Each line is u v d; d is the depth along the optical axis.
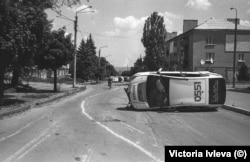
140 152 7.35
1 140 8.52
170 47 75.19
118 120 12.48
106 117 13.34
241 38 59.94
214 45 59.59
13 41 14.78
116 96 27.27
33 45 16.67
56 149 7.53
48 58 27.45
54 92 29.33
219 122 12.43
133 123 11.79
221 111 16.53
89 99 23.73
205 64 59.62
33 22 16.30
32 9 16.39
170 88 16.22
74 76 40.06
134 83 16.53
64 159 6.69
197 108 16.83
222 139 8.99
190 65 61.25
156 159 6.78
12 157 6.83
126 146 7.93
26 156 6.91
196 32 59.62
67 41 28.50
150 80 16.22
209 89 16.39
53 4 17.31
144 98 16.16
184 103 16.19
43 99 21.39
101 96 27.25
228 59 59.62
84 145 7.96
